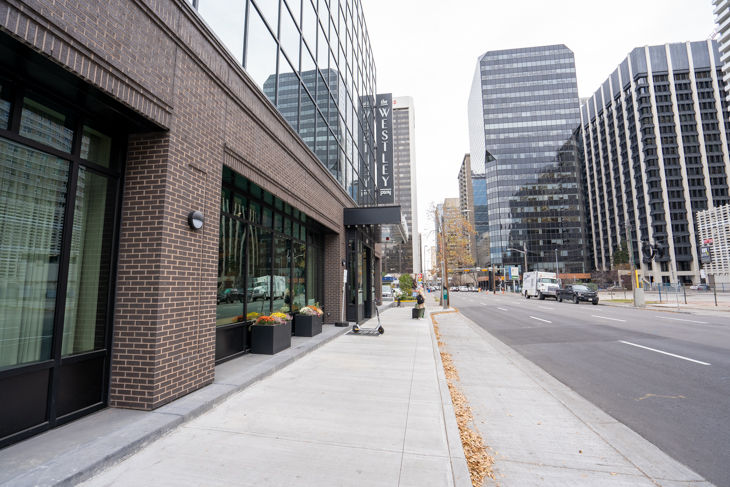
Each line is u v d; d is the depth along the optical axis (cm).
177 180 491
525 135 10681
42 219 391
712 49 8662
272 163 805
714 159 8394
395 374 655
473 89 12694
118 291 462
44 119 392
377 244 2825
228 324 725
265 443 373
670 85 8762
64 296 405
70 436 365
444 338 1230
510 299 4144
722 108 8456
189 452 353
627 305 2730
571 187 10331
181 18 508
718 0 3669
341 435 394
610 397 580
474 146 12719
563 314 2028
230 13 653
